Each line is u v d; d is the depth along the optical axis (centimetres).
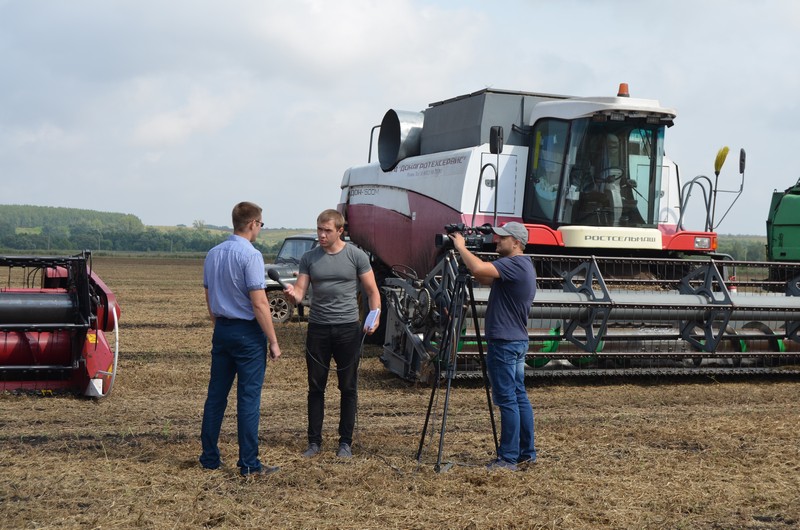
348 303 689
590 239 1094
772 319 1096
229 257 622
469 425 827
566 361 1086
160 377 1059
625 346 1077
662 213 1233
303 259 693
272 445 728
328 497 582
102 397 922
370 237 1538
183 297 2748
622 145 1154
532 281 667
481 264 657
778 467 678
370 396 973
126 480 607
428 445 738
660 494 602
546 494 598
